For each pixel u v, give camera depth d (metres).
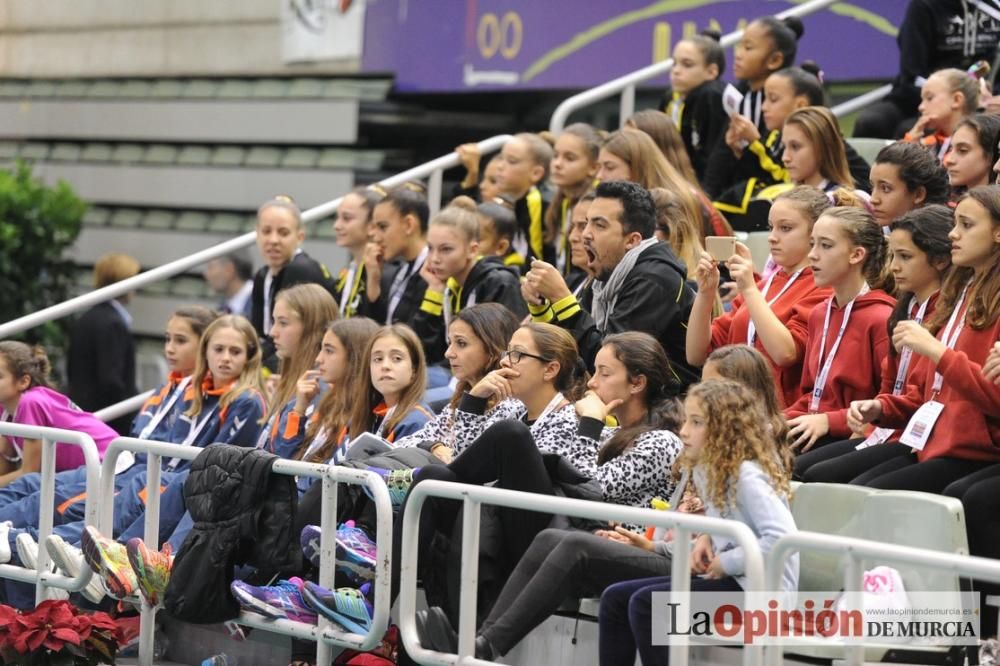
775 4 31.20
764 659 13.91
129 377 32.97
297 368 22.09
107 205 44.16
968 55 26.20
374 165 39.16
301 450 20.83
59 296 40.03
